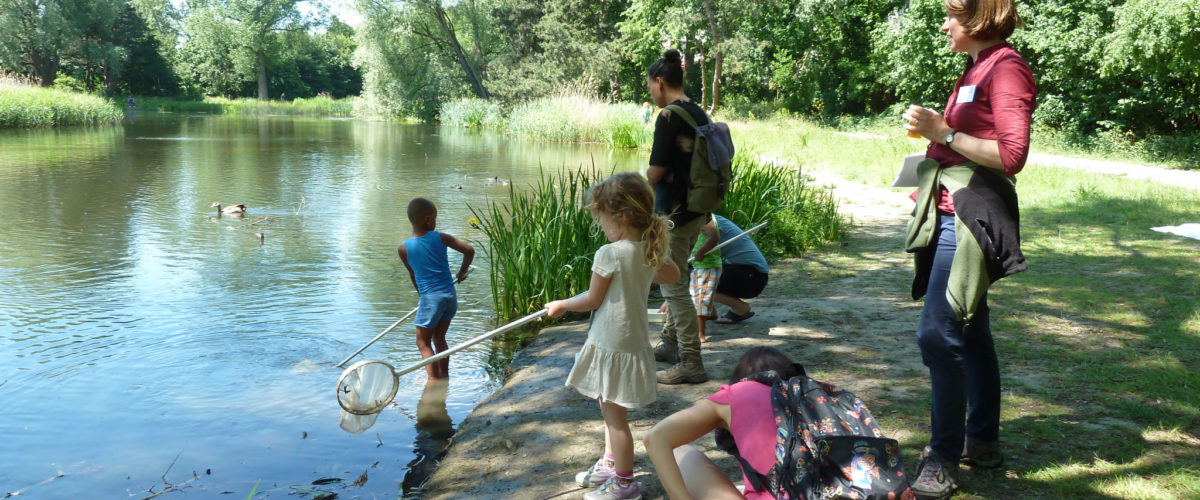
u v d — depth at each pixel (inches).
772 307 242.7
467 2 1882.4
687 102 170.7
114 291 277.0
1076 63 901.8
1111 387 160.2
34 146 927.0
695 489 95.0
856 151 825.5
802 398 87.4
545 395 172.6
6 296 267.4
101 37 2474.2
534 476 132.0
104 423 163.2
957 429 115.4
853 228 401.4
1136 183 526.3
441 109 1866.4
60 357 204.8
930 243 114.7
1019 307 227.8
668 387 170.7
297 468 143.0
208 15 2699.3
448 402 179.2
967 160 109.5
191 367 197.8
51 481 136.6
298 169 724.7
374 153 919.7
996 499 114.8
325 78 3302.2
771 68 1715.1
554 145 1111.0
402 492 133.4
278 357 206.7
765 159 759.1
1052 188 521.7
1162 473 121.3
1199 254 299.1
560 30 1681.8
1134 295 238.1
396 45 1948.8
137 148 926.4
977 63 110.1
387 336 226.8
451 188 590.6
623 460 120.0
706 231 201.3
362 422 132.5
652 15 1649.9
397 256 347.9
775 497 86.0
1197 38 669.3
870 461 82.7
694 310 172.9
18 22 2156.7
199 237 387.9
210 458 147.0
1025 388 161.5
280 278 301.0
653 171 168.9
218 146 989.8
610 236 124.6
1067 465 125.0
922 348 115.7
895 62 1213.7
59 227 408.5
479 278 308.0
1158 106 858.8
